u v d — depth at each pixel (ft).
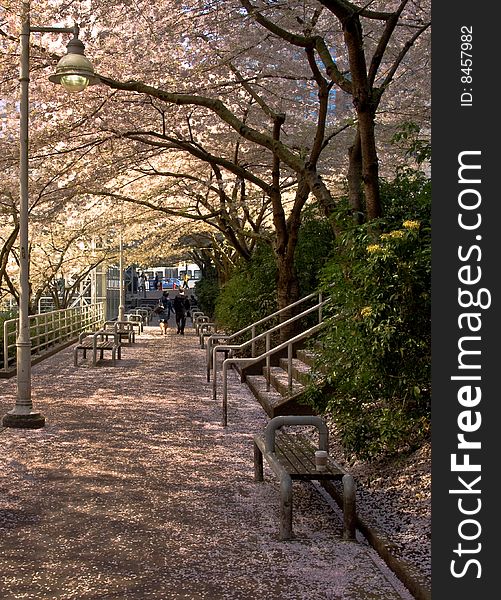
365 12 33.45
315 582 16.16
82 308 100.94
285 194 82.99
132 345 87.30
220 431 33.81
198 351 79.66
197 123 57.26
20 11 32.94
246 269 68.59
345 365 22.89
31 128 48.70
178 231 101.60
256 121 58.49
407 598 15.30
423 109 52.70
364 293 21.31
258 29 45.37
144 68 43.01
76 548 18.28
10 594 15.42
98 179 58.70
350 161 36.27
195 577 16.43
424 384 20.94
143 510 21.53
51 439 31.81
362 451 23.63
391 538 18.02
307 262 55.47
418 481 21.31
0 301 94.22
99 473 25.86
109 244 107.24
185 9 38.27
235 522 20.49
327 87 44.24
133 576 16.46
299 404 34.81
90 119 47.55
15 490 23.58
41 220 65.00
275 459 20.86
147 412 39.04
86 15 39.11
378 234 24.04
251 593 15.56
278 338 53.83
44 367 61.93
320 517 21.07
